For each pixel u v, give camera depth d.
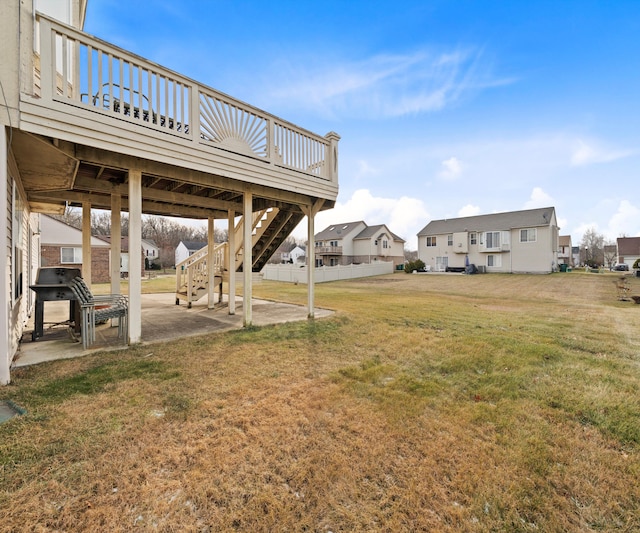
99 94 3.57
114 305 5.14
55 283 5.06
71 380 3.17
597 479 1.97
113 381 3.18
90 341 4.37
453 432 2.47
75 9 6.38
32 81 3.14
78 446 2.09
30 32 3.10
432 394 3.16
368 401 2.97
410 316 7.47
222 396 2.96
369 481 1.90
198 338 4.95
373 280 22.20
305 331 5.61
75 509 1.59
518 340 5.26
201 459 2.03
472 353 4.50
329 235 38.22
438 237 31.25
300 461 2.06
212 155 4.66
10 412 2.48
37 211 7.85
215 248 8.96
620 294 13.38
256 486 1.82
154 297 10.74
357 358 4.24
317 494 1.78
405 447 2.25
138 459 2.00
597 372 3.83
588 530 1.60
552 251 27.11
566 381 3.55
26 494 1.67
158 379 3.28
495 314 8.06
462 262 29.70
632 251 39.50
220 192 6.55
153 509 1.62
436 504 1.74
